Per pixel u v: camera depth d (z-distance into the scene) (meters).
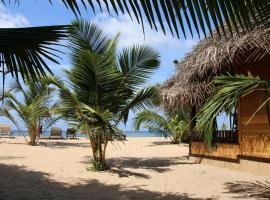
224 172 9.84
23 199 6.09
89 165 10.67
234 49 8.02
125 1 1.78
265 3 1.91
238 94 5.80
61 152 14.80
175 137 22.09
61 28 3.40
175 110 11.20
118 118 9.92
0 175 8.38
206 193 6.94
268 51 7.48
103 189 7.15
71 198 6.25
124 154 15.03
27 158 12.10
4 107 17.69
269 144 9.05
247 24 1.87
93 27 9.32
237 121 10.66
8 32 3.26
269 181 8.25
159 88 11.79
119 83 9.61
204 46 9.51
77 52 9.41
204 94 9.98
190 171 10.01
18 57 3.49
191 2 1.76
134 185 7.68
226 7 1.81
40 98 17.66
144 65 9.84
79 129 9.59
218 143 11.08
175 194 6.80
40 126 19.92
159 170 10.11
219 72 10.20
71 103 9.52
